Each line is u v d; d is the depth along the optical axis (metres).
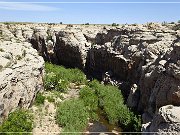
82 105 36.78
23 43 46.50
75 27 74.56
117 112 34.81
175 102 22.52
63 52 61.94
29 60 36.41
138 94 35.00
